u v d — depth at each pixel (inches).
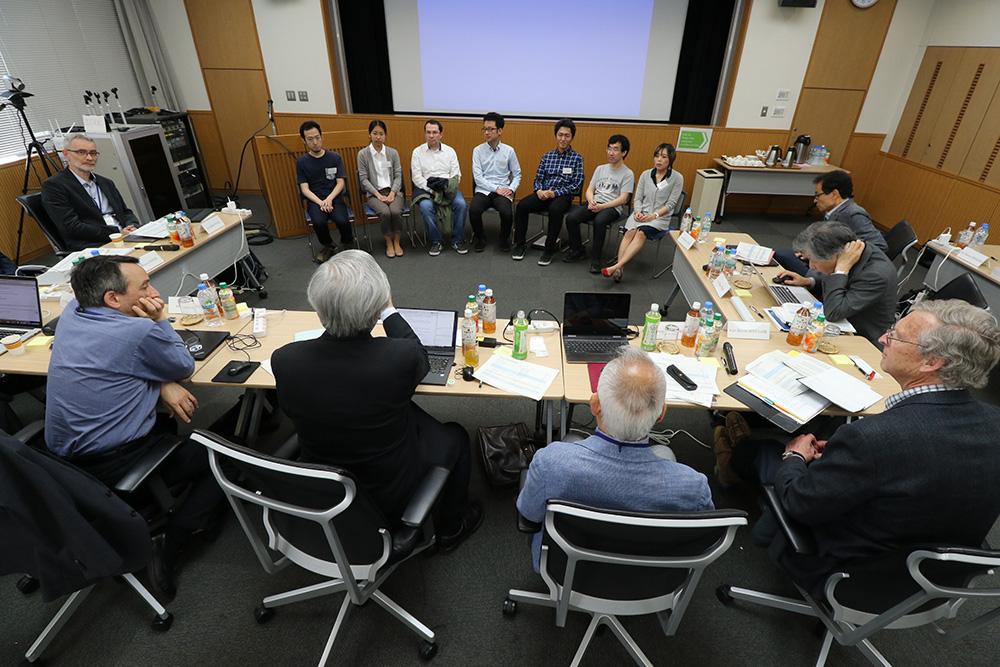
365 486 55.1
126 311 66.7
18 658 61.5
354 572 53.7
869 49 201.3
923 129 195.6
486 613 66.9
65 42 181.8
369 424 50.8
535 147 232.5
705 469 90.7
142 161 171.9
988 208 165.3
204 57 218.7
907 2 192.5
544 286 161.0
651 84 219.5
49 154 167.9
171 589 68.3
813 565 53.3
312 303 48.4
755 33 201.9
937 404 44.8
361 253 51.2
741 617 66.9
